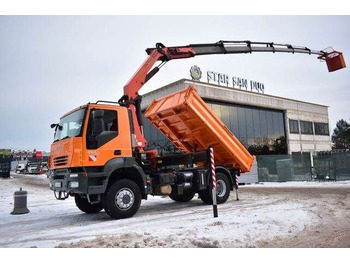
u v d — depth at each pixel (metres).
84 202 10.04
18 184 26.64
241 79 33.31
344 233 5.95
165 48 11.42
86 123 8.11
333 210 8.25
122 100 9.98
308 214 7.62
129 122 9.03
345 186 16.05
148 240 5.52
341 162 20.84
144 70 10.61
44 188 23.61
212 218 7.72
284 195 12.62
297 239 5.58
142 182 8.95
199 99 10.20
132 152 8.98
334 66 17.42
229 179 11.40
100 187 7.99
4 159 36.97
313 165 22.48
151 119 11.65
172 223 7.30
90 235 6.47
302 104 40.19
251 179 21.89
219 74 30.92
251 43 14.32
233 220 7.09
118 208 8.24
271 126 35.22
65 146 8.28
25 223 8.52
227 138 10.94
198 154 10.20
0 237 6.71
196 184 10.36
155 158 10.12
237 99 30.50
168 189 9.92
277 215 7.48
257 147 32.53
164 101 11.11
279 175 23.27
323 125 43.50
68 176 8.03
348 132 69.62
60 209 11.33
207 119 10.28
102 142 8.27
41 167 51.88
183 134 11.45
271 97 35.19
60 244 5.52
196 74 27.44
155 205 11.27
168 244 5.30
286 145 36.69
